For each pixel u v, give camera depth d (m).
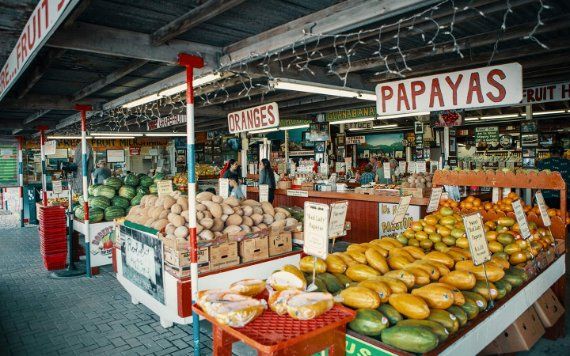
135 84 6.30
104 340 4.07
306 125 14.47
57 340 4.09
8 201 15.83
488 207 4.34
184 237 3.75
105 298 5.33
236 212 4.28
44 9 2.26
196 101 9.38
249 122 5.64
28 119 10.04
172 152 20.75
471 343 2.21
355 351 2.07
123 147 19.95
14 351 3.87
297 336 1.71
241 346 3.65
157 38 3.88
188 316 3.70
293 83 5.86
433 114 11.27
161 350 3.85
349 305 2.17
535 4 3.88
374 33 4.25
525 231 3.28
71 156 17.64
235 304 1.87
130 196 6.84
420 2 2.82
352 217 8.12
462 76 3.93
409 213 7.05
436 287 2.23
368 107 11.65
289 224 4.48
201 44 4.38
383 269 2.63
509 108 12.20
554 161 11.62
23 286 5.91
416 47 5.27
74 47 3.55
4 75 4.10
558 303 3.79
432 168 12.62
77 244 7.42
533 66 6.00
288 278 2.23
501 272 2.67
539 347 3.63
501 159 14.64
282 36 3.80
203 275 3.73
